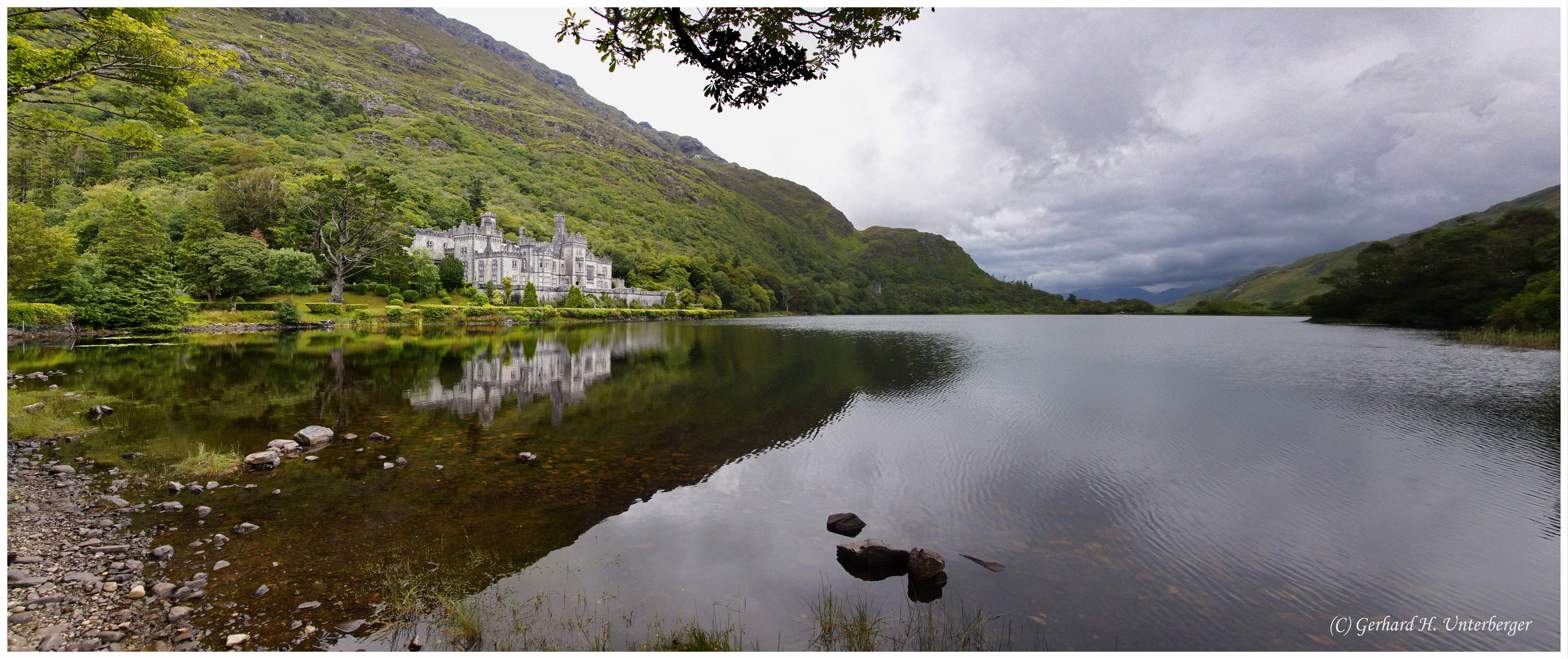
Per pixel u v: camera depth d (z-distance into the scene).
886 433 17.70
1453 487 12.80
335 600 7.55
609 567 8.80
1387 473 13.72
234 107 175.62
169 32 16.22
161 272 50.81
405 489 11.90
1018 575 8.88
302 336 51.41
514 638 6.87
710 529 10.33
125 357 32.72
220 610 7.20
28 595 7.26
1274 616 7.84
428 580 8.20
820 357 40.19
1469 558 9.48
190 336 47.94
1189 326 94.75
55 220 76.50
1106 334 71.62
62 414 17.81
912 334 70.19
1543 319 48.53
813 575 8.73
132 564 8.25
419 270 87.06
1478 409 21.06
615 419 19.09
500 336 55.94
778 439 16.89
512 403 21.52
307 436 15.18
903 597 8.17
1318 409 21.25
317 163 144.00
